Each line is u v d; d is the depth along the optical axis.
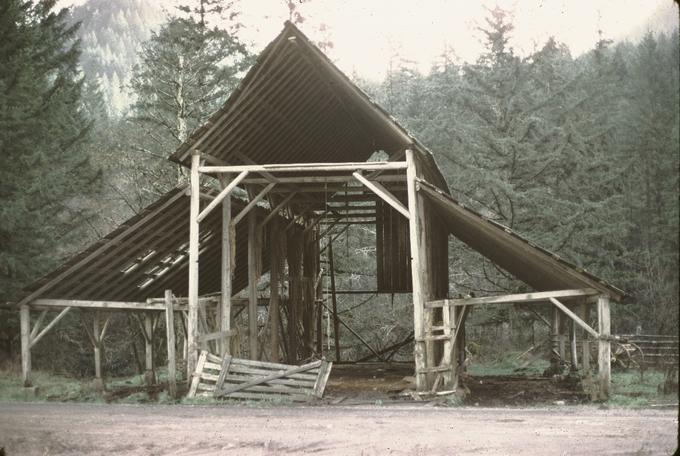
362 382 16.78
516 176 24.88
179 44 26.09
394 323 29.58
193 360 14.06
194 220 14.52
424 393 13.32
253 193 17.56
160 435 8.51
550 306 19.17
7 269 18.62
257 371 13.48
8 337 21.08
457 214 14.72
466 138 26.98
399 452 7.35
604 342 12.61
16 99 18.97
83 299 15.48
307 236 22.44
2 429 8.78
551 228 23.39
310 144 17.69
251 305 17.41
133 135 28.92
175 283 17.66
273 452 7.47
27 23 20.12
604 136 21.03
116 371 25.28
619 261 18.91
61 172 20.12
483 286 27.52
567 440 7.88
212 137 14.74
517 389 14.95
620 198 18.98
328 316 28.06
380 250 21.61
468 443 7.78
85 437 8.33
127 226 14.59
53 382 17.53
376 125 16.03
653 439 7.87
